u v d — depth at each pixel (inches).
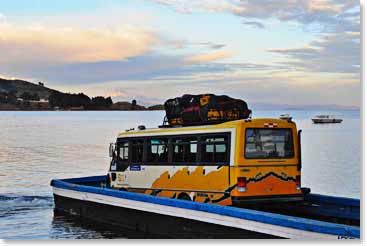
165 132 602.5
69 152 1881.2
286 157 530.6
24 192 932.6
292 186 530.6
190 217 514.3
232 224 471.5
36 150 1979.6
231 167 505.7
